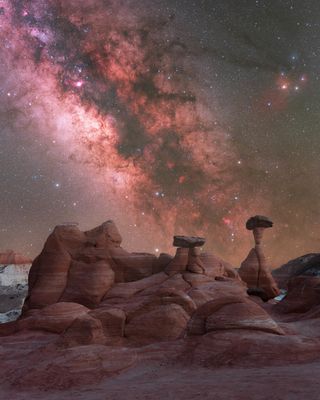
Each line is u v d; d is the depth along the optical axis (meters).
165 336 10.61
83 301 18.09
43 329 14.21
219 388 6.05
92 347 8.98
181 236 19.25
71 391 7.21
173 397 5.90
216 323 9.23
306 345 8.02
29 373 8.07
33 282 19.56
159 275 19.08
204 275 18.89
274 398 5.28
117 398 6.23
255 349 7.92
